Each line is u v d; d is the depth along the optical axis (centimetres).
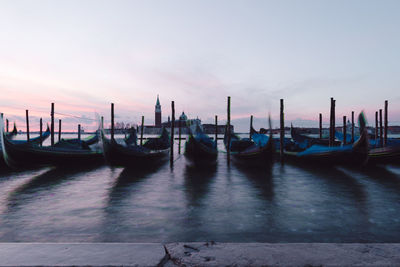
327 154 1488
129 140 2192
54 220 620
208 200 818
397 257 197
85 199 827
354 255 201
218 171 1462
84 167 1619
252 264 186
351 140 2545
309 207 736
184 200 817
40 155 1302
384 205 757
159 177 1264
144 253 200
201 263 187
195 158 1588
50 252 200
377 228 566
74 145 1792
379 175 1312
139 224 592
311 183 1107
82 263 183
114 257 193
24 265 180
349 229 561
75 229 560
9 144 1170
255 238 511
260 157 1470
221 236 521
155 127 18125
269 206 746
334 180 1177
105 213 676
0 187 1019
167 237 515
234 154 1798
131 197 856
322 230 554
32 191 945
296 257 197
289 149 2045
